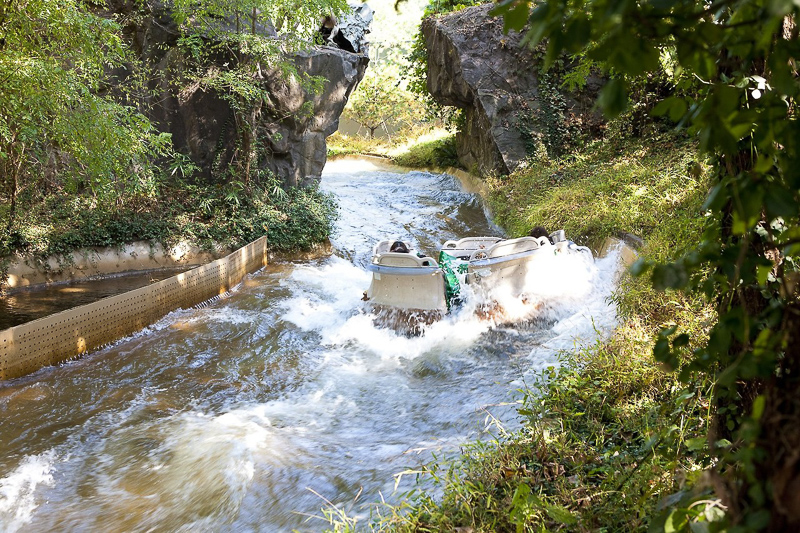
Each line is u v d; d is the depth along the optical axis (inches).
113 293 384.2
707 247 61.9
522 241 322.0
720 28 48.8
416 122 1288.1
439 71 735.7
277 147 513.7
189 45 458.9
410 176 840.3
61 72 303.9
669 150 495.5
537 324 306.2
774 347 57.2
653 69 47.4
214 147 498.3
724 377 57.1
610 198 433.4
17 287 391.5
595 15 45.6
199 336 315.9
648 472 131.3
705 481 60.4
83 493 187.0
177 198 480.1
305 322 334.6
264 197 491.2
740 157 90.4
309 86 489.7
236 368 279.7
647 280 254.7
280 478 189.0
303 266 460.1
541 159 608.4
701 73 52.5
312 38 501.7
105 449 211.3
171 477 193.3
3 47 311.9
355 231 556.1
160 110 486.9
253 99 472.7
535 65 649.0
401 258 312.0
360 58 580.7
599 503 131.3
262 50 449.4
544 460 157.3
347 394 252.1
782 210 52.1
